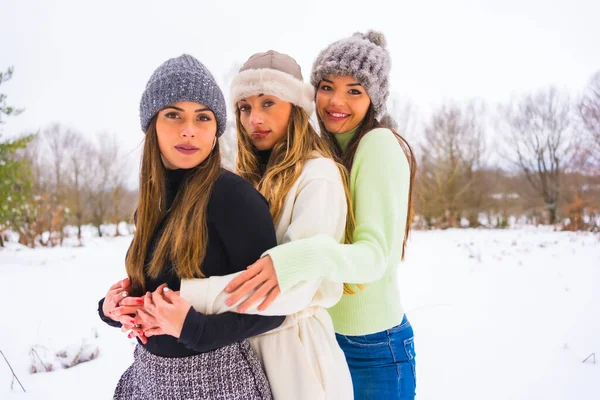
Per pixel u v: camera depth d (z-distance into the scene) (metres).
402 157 1.69
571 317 5.05
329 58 1.82
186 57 1.39
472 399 3.04
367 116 1.89
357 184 1.65
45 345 4.11
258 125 1.66
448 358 3.81
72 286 7.43
